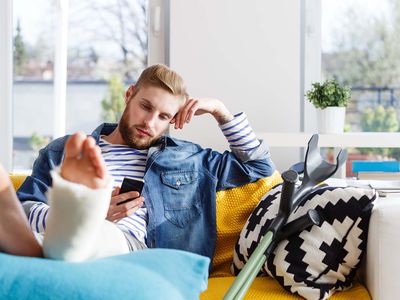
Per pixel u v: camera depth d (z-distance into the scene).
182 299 1.18
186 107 2.17
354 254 1.84
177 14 3.21
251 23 3.19
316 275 1.81
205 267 1.25
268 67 3.19
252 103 3.20
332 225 1.84
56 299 1.08
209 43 3.21
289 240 1.85
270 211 2.00
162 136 2.20
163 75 2.08
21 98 3.59
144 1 3.46
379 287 1.76
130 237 1.92
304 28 3.31
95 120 3.55
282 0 3.18
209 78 3.21
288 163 3.21
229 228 2.17
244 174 2.23
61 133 3.47
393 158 3.31
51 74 3.57
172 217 2.10
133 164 2.12
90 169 1.11
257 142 2.27
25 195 1.98
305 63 3.31
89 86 3.53
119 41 3.49
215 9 3.20
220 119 2.25
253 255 1.72
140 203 1.88
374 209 1.81
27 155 3.61
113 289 1.11
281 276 1.83
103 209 1.13
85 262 1.17
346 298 1.79
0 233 1.17
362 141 2.77
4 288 1.08
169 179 2.12
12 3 3.51
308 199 1.89
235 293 1.63
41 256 1.20
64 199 1.10
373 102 3.34
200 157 2.21
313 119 3.31
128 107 2.12
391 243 1.76
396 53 3.31
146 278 1.16
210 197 2.16
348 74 3.33
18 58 3.56
